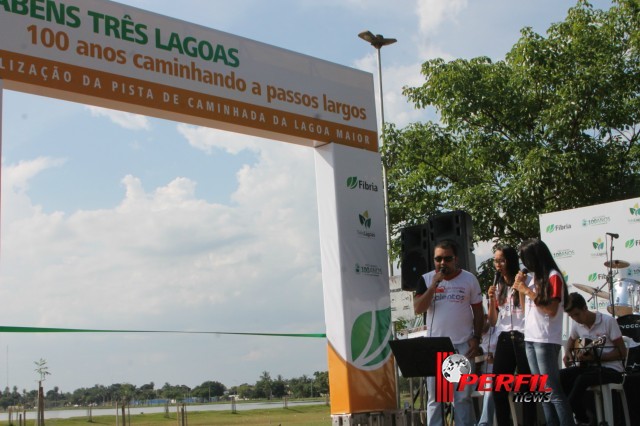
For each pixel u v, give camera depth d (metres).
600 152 14.30
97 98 6.73
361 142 8.51
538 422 7.31
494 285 6.85
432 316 6.66
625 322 7.65
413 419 8.47
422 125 15.49
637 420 6.93
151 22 7.09
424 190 14.96
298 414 23.86
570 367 6.83
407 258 8.59
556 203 14.21
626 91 14.86
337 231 8.08
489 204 13.75
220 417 22.88
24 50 6.36
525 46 14.75
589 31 14.86
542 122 14.34
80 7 6.70
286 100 7.92
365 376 7.97
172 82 7.13
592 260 9.41
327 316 8.05
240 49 7.65
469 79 14.85
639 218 9.11
